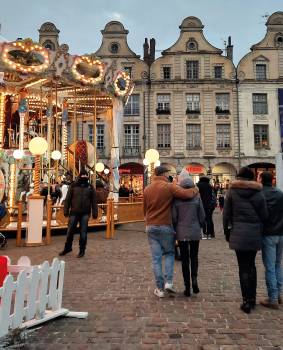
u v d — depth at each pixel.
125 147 33.66
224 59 34.12
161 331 4.07
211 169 33.09
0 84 13.71
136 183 33.66
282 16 34.72
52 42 34.66
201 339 3.86
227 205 4.91
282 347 3.67
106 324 4.27
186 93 33.97
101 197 13.77
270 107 33.62
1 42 11.46
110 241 10.73
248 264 4.86
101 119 34.00
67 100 17.92
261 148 33.16
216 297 5.36
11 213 12.70
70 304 4.98
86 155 16.75
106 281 6.19
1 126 14.84
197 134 33.66
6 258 4.31
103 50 34.59
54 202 14.12
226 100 33.94
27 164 14.15
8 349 3.48
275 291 4.93
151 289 5.74
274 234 4.97
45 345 3.68
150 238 5.52
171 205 5.53
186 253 5.45
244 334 4.00
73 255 8.45
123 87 15.70
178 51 34.22
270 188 5.13
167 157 33.34
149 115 33.75
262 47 34.25
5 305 3.59
